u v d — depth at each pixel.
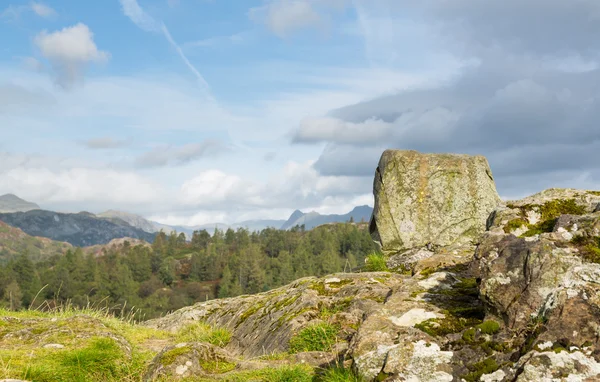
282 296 14.14
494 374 6.05
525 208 8.98
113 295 182.25
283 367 8.55
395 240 19.00
